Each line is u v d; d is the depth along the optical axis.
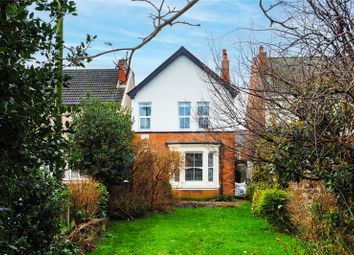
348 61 3.97
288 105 5.07
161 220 14.91
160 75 22.94
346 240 4.99
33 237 4.38
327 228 5.24
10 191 3.34
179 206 18.94
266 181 15.15
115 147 14.82
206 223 14.22
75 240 8.96
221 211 17.12
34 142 3.00
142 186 16.64
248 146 6.64
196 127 22.41
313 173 5.38
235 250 10.21
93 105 15.33
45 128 3.08
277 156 5.69
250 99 6.11
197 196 22.19
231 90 6.39
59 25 4.92
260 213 13.30
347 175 4.82
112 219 14.99
